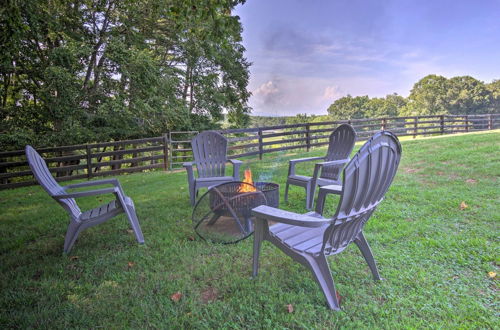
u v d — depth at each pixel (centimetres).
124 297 182
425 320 151
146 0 956
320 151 863
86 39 968
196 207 327
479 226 261
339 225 157
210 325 155
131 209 271
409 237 249
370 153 147
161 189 506
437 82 3609
